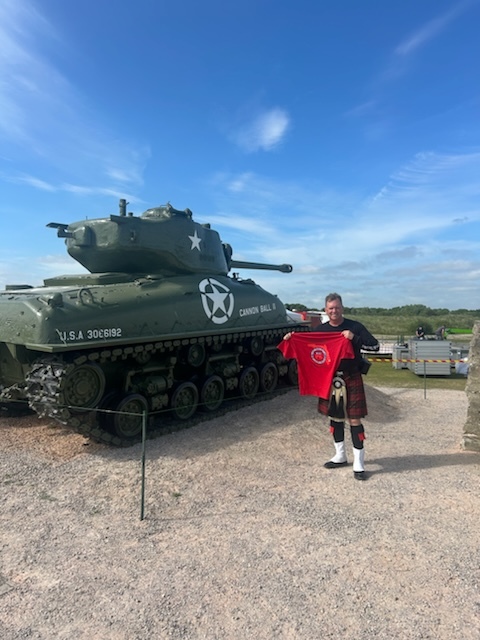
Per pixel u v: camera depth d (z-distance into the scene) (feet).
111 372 29.17
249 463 24.45
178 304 32.12
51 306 24.91
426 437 30.40
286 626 11.71
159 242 33.63
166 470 22.97
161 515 18.21
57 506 19.01
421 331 89.97
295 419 33.50
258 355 41.32
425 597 12.85
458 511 18.26
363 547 15.53
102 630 11.67
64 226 35.19
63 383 24.14
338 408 22.90
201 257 37.14
